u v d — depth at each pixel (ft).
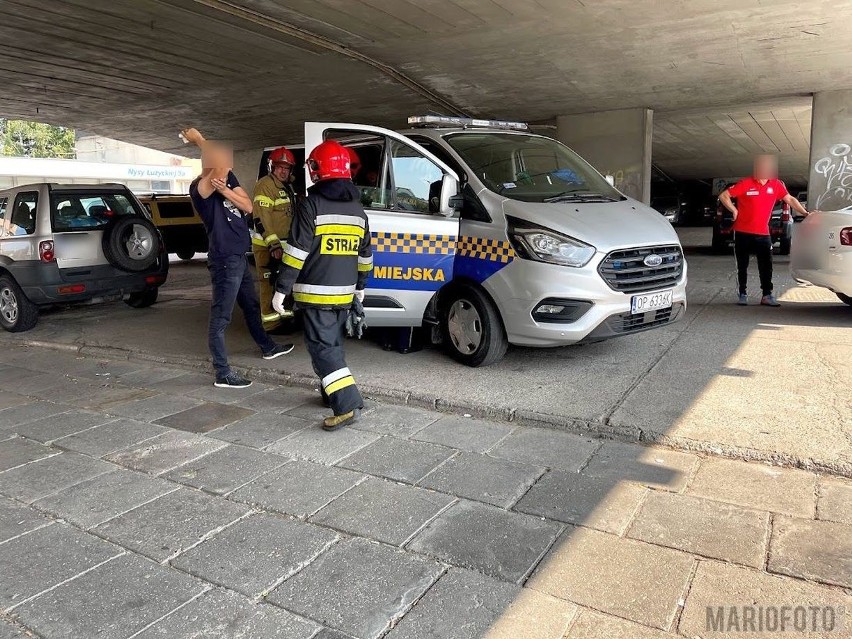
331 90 49.01
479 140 20.68
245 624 8.48
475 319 18.58
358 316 15.34
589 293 16.65
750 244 26.27
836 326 22.41
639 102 49.85
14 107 56.44
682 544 9.83
